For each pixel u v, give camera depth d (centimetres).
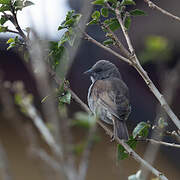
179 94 1772
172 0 1758
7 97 855
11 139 1948
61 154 623
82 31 818
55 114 624
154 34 1744
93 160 2045
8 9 813
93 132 768
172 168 1920
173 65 1598
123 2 859
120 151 852
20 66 1723
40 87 641
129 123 1908
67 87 832
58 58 834
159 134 792
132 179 782
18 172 1905
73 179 639
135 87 1911
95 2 849
